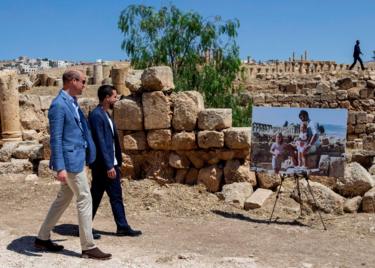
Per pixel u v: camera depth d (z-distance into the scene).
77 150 6.22
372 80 23.78
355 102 23.47
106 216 8.57
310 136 8.04
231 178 9.68
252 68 42.53
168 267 6.00
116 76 22.97
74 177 6.19
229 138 9.62
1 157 12.61
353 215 8.61
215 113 9.77
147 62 15.46
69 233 7.55
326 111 7.99
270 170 8.26
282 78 33.91
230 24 15.48
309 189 8.20
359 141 20.14
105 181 7.41
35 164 12.11
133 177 10.44
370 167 10.76
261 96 25.45
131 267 6.02
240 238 7.30
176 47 15.34
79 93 6.45
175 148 10.01
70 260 6.25
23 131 16.25
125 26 15.56
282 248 6.83
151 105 10.06
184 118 9.94
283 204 9.15
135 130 10.28
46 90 30.73
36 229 7.73
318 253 6.62
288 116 8.17
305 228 7.87
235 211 8.85
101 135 7.16
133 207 8.98
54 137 6.08
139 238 7.29
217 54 15.73
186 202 9.17
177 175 10.10
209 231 7.66
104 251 6.66
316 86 26.67
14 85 15.55
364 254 6.59
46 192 10.21
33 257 6.38
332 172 7.93
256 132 8.34
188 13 15.50
